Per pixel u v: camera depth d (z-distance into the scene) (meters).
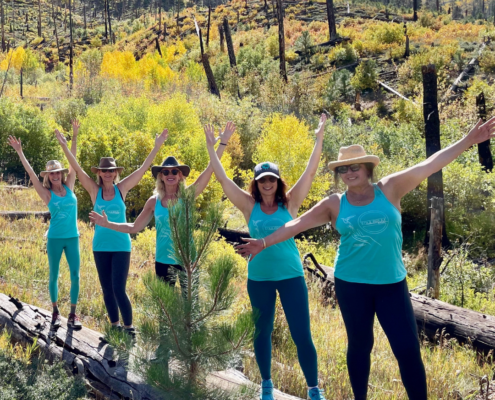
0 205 11.73
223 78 34.50
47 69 66.56
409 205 16.20
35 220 10.96
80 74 30.53
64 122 20.59
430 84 14.12
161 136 5.13
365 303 3.14
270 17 63.78
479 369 5.55
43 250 9.09
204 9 85.81
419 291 9.98
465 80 30.45
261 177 3.47
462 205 15.66
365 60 35.78
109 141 14.45
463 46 36.19
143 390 3.87
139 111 18.95
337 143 20.05
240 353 3.11
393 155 19.25
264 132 19.77
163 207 4.09
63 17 116.50
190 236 3.11
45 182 5.00
